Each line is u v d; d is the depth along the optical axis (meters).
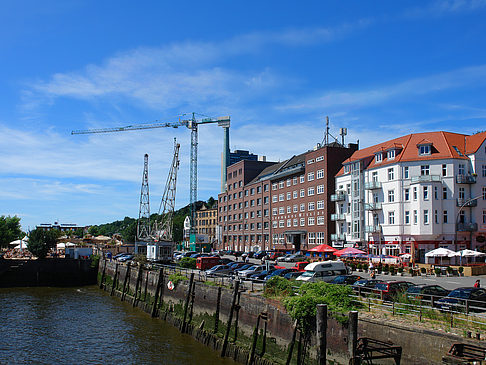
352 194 70.19
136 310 50.50
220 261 54.94
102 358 30.80
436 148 59.28
